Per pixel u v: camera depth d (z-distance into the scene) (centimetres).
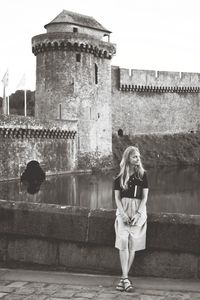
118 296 545
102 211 658
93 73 5112
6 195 3419
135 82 6538
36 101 5178
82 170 5003
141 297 541
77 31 5222
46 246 677
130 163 608
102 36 5566
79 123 4981
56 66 4925
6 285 589
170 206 3228
